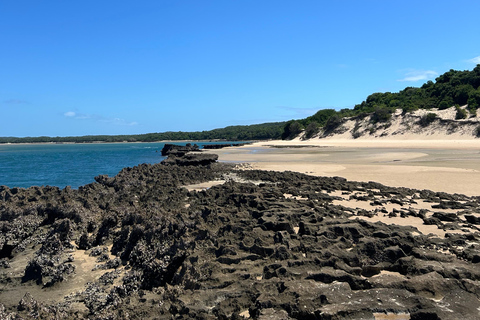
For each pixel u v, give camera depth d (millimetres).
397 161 47281
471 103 106312
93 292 10992
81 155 106625
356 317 6930
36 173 53156
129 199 21953
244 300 7996
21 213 18078
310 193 21156
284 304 7363
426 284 8000
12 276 12477
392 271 9312
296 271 8852
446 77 136125
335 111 171375
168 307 8547
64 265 12562
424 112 113688
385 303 7266
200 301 8094
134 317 8414
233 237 11609
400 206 18359
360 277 8336
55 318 9516
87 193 23625
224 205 17203
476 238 12023
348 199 20406
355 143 99625
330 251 9883
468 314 6789
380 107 129750
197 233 12430
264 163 51062
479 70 122500
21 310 10234
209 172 38062
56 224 15672
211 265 9609
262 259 10039
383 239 10484
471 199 20609
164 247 12359
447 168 36531
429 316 6727
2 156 107812
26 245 15914
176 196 21531
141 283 11289
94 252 14211
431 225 14359
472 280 8250
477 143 77812
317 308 7191
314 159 56188
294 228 13203
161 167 42469
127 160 80938
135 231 13766
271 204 16172
